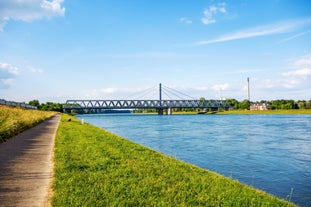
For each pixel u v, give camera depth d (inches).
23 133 973.8
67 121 1865.2
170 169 455.5
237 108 7352.4
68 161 465.4
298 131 1690.5
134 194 316.2
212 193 336.8
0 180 357.7
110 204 282.2
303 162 756.6
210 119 3612.2
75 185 337.4
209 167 693.3
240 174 621.0
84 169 419.5
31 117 1371.8
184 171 449.4
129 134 1592.0
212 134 1560.0
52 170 411.2
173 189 341.4
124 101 6097.4
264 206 306.8
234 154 887.7
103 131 1240.2
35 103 6003.9
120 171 416.2
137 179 377.4
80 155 534.6
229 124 2452.0
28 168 422.9
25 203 279.1
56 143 687.7
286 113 5388.8
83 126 1465.3
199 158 817.5
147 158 552.1
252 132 1654.8
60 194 301.7
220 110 7298.2
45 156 523.2
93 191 316.8
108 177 378.3
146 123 2817.4
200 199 311.6
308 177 594.2
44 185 338.3
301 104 6181.1
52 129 1161.4
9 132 805.2
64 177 369.7
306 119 3125.0
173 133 1643.7
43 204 277.4
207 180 402.3
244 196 337.1
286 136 1416.1
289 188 517.0
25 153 553.9
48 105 5821.9
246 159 802.2
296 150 971.9
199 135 1510.8
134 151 642.2
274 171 650.8
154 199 303.6
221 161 772.0
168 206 285.4
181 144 1133.7
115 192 317.7
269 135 1472.7
